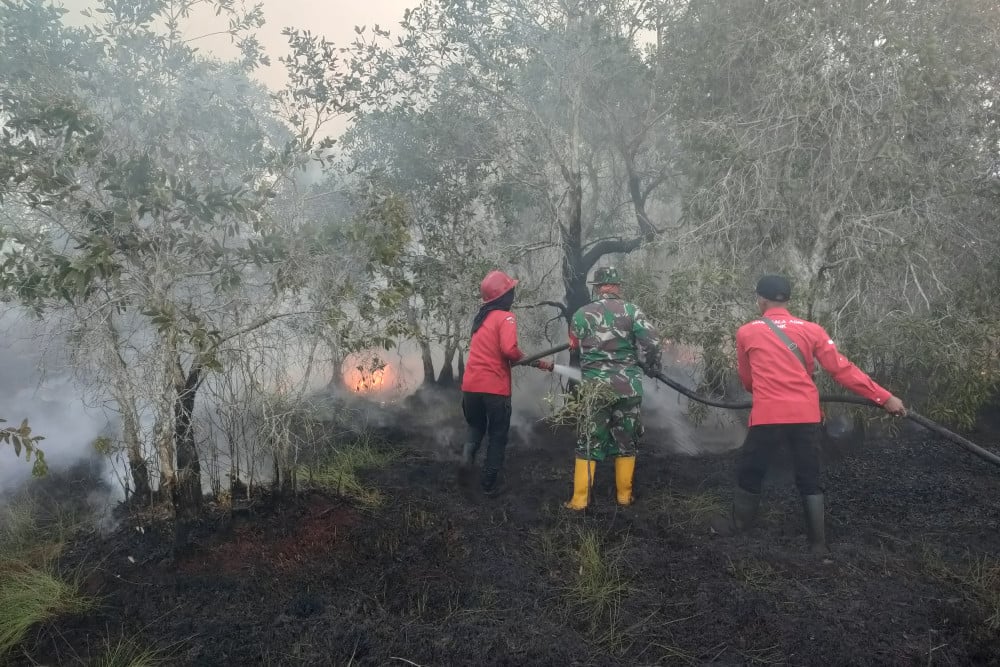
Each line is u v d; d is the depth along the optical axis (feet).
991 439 18.37
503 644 9.31
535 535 12.79
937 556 11.78
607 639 9.50
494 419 15.17
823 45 16.63
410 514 13.64
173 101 14.16
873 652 9.10
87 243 10.77
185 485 11.80
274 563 11.48
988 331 15.89
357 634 9.49
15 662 9.04
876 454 17.47
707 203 18.01
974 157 17.19
